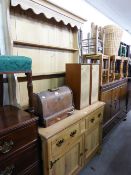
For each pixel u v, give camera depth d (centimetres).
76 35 189
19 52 134
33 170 104
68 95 144
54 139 112
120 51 260
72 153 139
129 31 478
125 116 321
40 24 149
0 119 95
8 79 122
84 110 158
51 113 125
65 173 134
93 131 172
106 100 214
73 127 133
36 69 152
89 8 241
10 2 110
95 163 183
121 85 273
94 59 212
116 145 221
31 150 99
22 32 134
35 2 125
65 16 157
